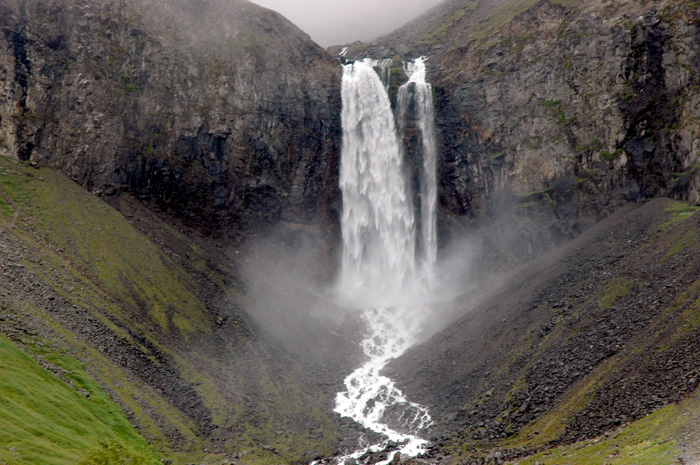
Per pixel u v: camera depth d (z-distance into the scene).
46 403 46.09
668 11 103.31
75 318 64.88
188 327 79.31
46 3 107.56
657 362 49.22
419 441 60.09
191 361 72.69
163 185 104.50
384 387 75.44
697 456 33.66
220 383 70.56
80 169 98.88
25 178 90.94
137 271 84.44
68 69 104.69
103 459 41.03
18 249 72.25
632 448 39.12
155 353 69.88
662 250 70.88
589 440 44.91
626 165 100.56
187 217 104.50
